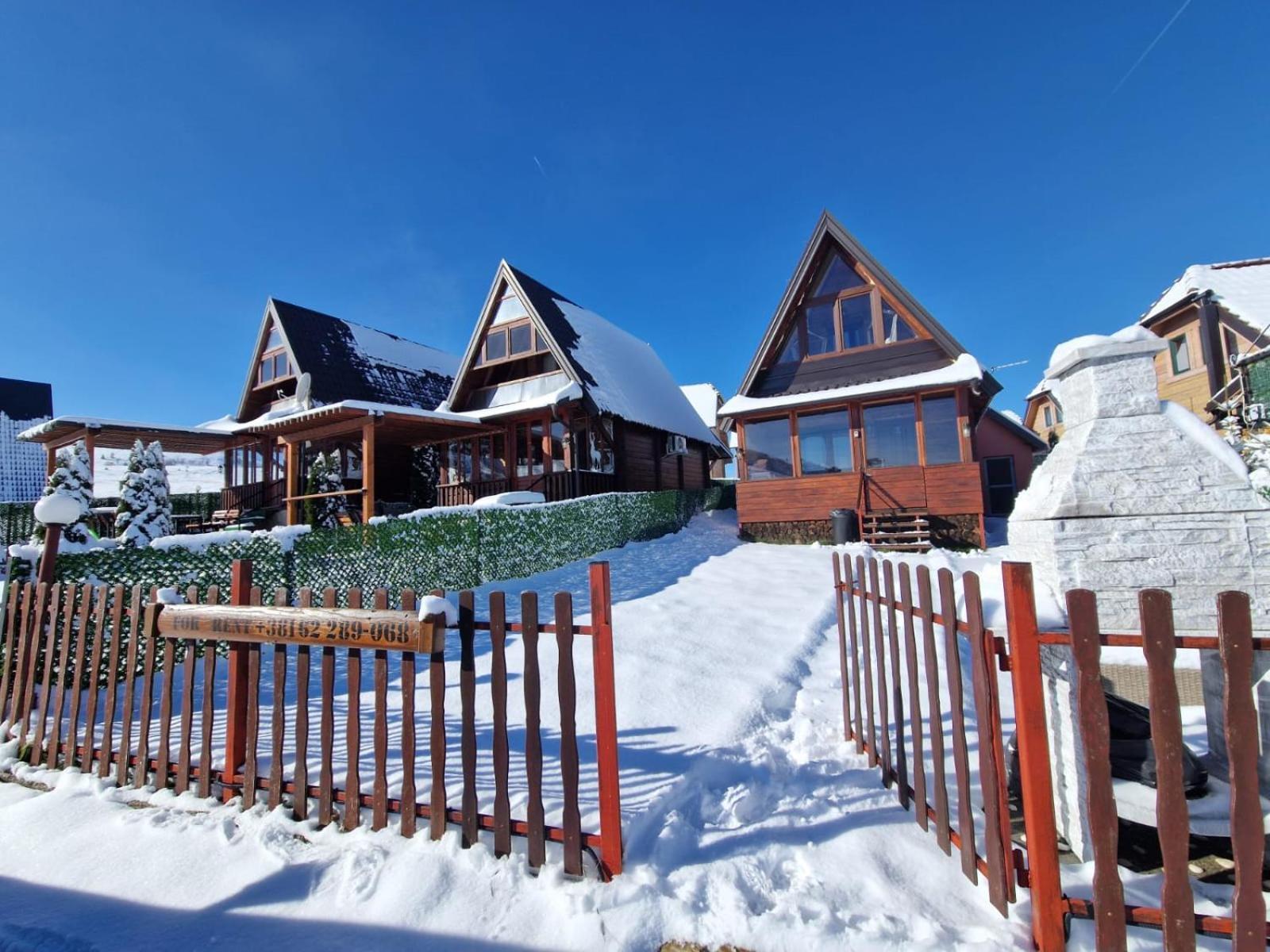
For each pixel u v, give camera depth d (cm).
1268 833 251
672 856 263
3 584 459
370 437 1235
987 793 224
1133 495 331
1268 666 265
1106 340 343
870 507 1336
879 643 325
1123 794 261
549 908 234
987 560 1086
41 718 385
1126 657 372
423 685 516
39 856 285
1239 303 1561
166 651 342
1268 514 314
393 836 280
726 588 866
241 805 311
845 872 249
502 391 1812
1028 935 210
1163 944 207
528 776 259
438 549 866
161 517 1206
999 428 2347
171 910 246
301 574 680
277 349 2106
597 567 259
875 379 1389
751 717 412
